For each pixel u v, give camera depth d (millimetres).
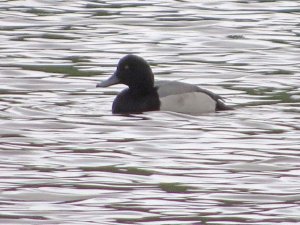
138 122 18188
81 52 24594
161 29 27469
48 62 23453
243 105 19578
